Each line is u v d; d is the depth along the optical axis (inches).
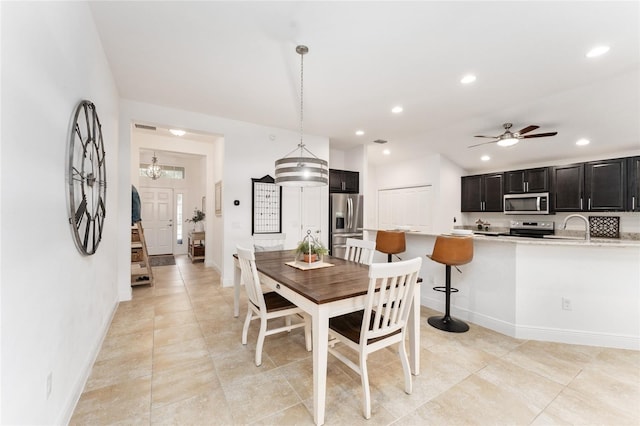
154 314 122.8
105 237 102.3
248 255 84.7
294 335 105.0
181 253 303.7
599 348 95.4
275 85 121.7
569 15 76.4
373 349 66.5
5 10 37.2
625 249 94.4
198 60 102.3
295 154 189.8
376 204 281.4
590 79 113.9
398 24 81.4
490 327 111.0
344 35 87.0
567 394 71.2
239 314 124.2
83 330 73.7
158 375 78.3
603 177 173.0
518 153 202.1
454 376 79.1
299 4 74.0
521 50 93.7
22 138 41.8
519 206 210.1
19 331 40.8
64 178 59.7
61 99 57.2
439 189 224.2
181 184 306.0
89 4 74.6
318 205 204.4
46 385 50.1
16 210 40.2
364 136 200.7
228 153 167.9
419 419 62.7
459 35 86.3
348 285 73.8
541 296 102.0
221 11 77.1
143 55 99.1
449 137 194.7
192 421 61.5
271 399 69.0
